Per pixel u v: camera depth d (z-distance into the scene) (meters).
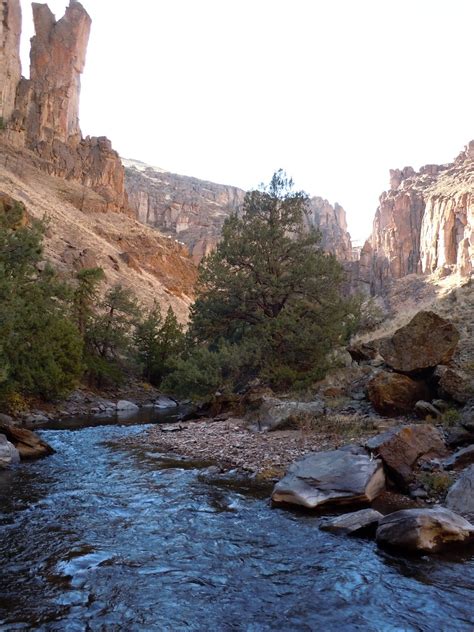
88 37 135.75
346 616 4.92
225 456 12.75
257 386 21.36
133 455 13.63
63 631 4.66
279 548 6.73
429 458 9.73
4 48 109.44
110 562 6.28
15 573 5.93
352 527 7.21
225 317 23.41
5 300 19.03
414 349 14.98
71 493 9.56
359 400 16.47
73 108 127.94
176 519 8.00
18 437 13.78
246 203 23.53
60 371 26.12
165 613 5.01
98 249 74.88
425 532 6.45
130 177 196.38
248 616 4.96
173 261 100.50
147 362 43.97
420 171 137.88
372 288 115.06
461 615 4.89
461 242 90.94
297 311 22.39
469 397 12.84
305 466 9.31
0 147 100.94
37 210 74.56
